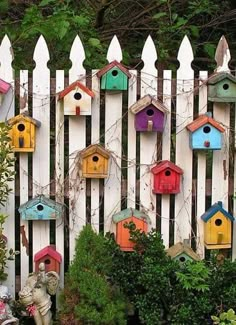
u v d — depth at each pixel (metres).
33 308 5.46
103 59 6.26
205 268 5.36
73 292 5.28
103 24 7.40
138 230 5.49
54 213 5.57
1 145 5.40
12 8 7.43
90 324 5.20
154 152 5.68
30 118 5.51
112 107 5.64
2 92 5.52
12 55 5.59
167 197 5.70
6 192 5.48
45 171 5.66
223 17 7.51
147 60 5.62
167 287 5.31
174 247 5.63
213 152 5.71
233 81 5.56
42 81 5.61
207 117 5.54
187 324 5.30
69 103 5.52
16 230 5.73
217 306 5.34
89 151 5.52
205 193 5.73
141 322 5.50
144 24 7.47
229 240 5.66
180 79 5.64
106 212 5.70
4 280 5.68
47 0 6.62
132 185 5.70
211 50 7.09
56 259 5.62
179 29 7.16
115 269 5.43
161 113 5.54
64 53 6.41
